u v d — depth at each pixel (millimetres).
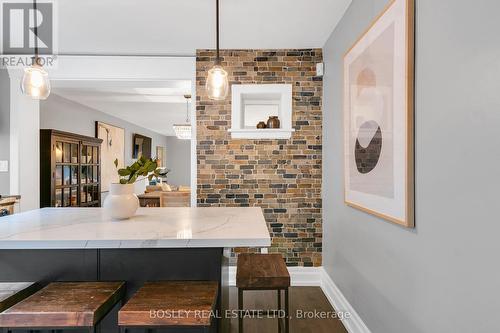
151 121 7613
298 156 3076
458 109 1052
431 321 1216
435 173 1183
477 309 968
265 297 2719
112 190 1737
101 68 3127
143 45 2959
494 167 900
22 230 1488
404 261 1431
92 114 5855
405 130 1355
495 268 898
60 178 4082
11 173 3084
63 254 1558
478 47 960
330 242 2764
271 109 3207
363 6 1964
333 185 2668
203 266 1554
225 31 2676
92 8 2264
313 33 2725
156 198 5043
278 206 3084
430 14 1205
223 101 3086
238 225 1608
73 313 1172
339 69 2494
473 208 984
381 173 1619
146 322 1180
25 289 1444
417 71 1303
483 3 938
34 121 3330
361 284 1986
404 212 1376
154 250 1552
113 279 1555
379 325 1719
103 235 1383
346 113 2201
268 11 2330
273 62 3062
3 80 3084
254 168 3084
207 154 3090
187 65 3146
